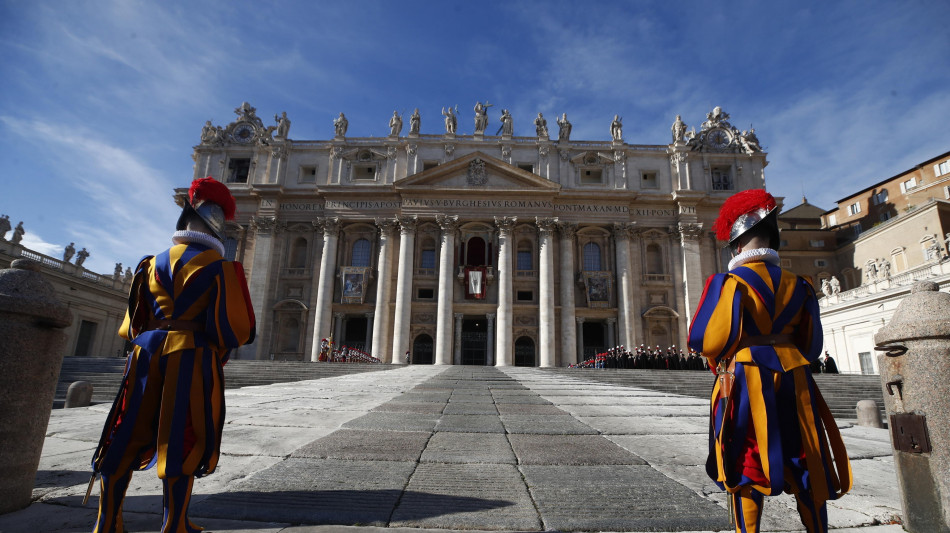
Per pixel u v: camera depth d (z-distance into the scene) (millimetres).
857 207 54938
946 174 45875
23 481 3633
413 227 48125
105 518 2811
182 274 3123
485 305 46969
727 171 52156
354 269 47375
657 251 50281
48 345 3812
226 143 52281
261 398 11453
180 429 2812
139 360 3000
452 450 5645
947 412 3398
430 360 47000
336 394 12664
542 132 51812
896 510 3959
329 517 3420
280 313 47719
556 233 49375
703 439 6840
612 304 47500
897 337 3635
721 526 3439
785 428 2738
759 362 2752
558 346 46906
